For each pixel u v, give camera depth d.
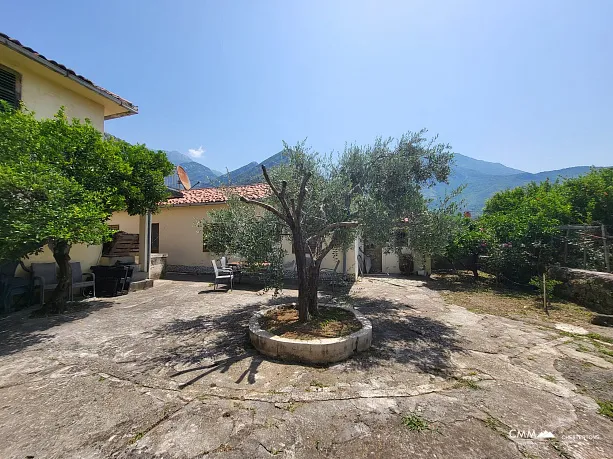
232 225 5.60
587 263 8.52
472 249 11.14
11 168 4.21
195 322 5.48
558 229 8.79
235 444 2.26
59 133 5.46
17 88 6.72
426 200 5.76
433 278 11.66
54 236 4.45
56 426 2.43
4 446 2.19
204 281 10.45
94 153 5.76
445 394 3.04
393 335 4.90
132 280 8.82
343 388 3.14
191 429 2.43
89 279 8.07
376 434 2.40
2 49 6.16
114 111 9.40
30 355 3.88
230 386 3.15
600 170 11.28
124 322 5.45
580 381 3.36
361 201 5.25
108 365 3.62
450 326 5.41
